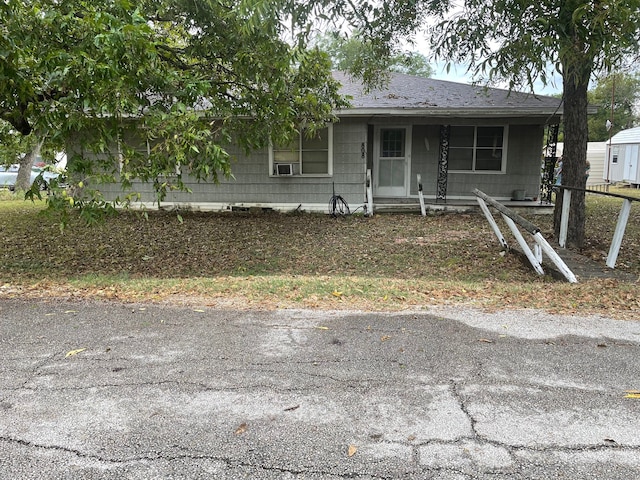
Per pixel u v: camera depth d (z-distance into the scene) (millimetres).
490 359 3189
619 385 2822
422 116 11797
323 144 12242
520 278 6621
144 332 3725
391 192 13438
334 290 5184
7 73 4836
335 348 3383
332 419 2459
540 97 12172
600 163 26750
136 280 6164
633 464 2082
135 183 12914
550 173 12594
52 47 4957
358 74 10375
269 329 3785
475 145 12930
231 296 4898
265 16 5270
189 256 8641
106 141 5254
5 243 9625
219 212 12828
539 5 5312
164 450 2195
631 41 5027
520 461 2107
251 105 7844
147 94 6008
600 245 8812
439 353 3291
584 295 4945
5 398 2686
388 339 3551
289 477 2006
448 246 8820
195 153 5129
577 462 2100
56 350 3367
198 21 6695
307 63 7211
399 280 6074
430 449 2199
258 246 9242
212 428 2377
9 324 3916
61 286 5516
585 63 5465
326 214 12305
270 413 2518
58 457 2145
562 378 2912
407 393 2729
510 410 2541
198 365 3109
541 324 3902
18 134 9609
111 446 2227
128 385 2836
